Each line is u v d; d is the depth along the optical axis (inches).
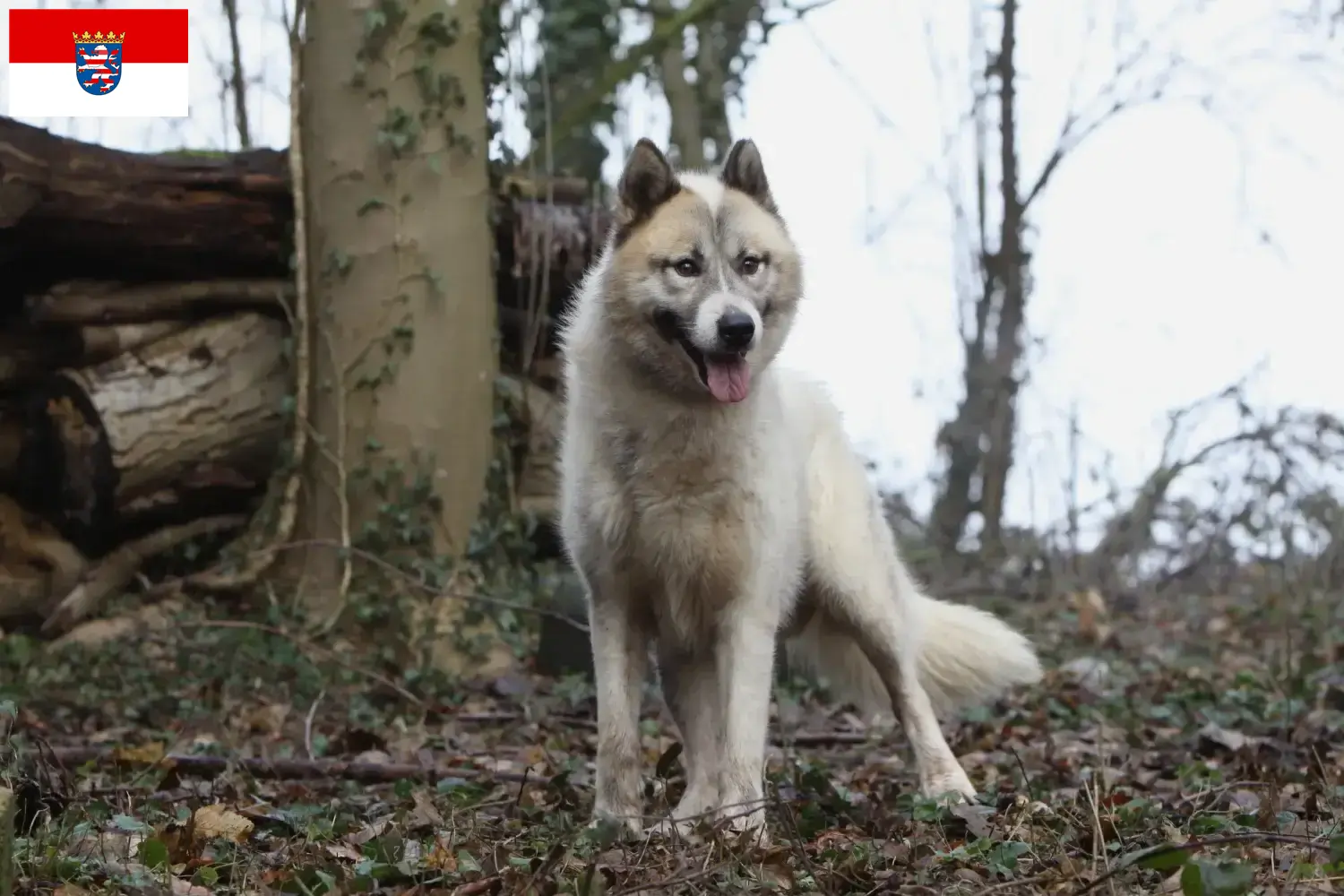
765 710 183.2
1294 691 273.1
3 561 321.4
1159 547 486.0
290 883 145.2
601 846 159.2
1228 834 147.3
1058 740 245.0
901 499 571.8
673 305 178.5
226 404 332.5
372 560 306.3
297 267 330.3
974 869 151.5
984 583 463.2
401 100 326.0
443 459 327.6
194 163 332.5
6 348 323.9
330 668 292.4
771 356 186.5
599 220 371.2
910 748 211.9
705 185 189.8
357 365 325.1
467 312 333.4
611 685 185.3
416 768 209.9
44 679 273.0
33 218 312.5
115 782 193.6
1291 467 418.0
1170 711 267.4
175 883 144.9
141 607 316.5
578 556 188.5
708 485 180.2
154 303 332.8
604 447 183.0
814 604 214.4
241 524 345.7
